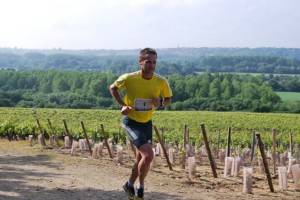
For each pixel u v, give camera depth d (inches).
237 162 427.8
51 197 296.7
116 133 1056.2
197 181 392.5
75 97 4222.4
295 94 5413.4
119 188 337.4
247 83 4534.9
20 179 367.6
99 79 4505.4
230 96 4429.1
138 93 233.9
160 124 1852.9
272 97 4328.3
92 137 1029.2
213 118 2310.5
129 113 236.5
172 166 503.5
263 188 375.2
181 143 874.8
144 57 231.3
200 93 4490.7
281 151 839.7
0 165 460.8
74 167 454.9
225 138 1144.2
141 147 228.8
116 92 232.7
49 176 387.9
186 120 2175.2
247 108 4010.8
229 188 365.4
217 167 518.6
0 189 319.6
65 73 5137.8
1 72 5315.0
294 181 368.2
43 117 2244.1
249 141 1144.8
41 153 591.2
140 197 233.5
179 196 315.6
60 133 1016.2
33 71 5329.7
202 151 681.0
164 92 241.8
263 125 2050.9
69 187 334.3
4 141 878.4
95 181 366.3
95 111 2679.6
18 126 996.6
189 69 7755.9
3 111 2479.1
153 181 376.8
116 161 526.3
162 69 7509.8
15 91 4894.2
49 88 4977.9
